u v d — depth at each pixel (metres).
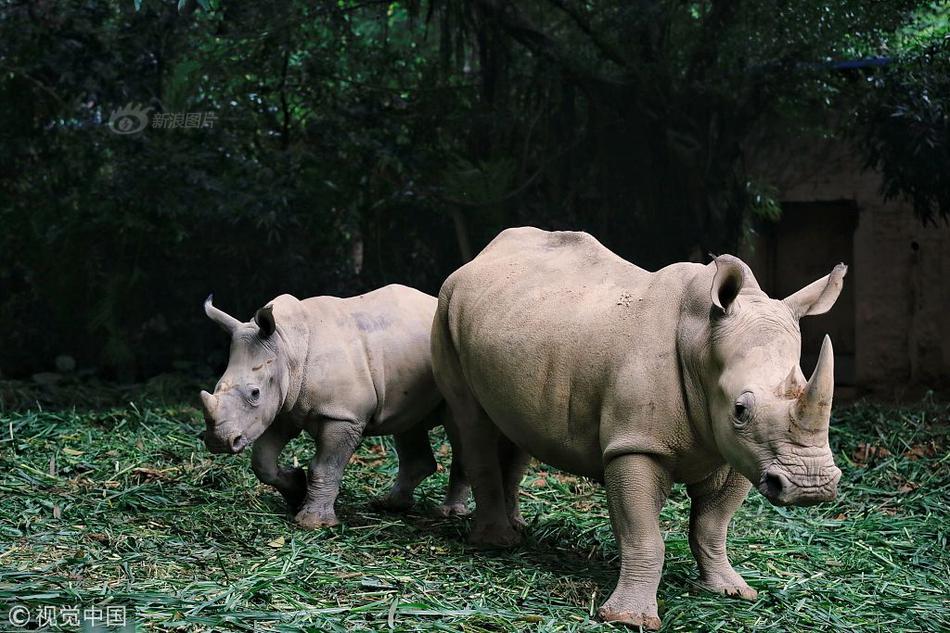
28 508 6.50
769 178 13.67
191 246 12.97
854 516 7.42
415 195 12.73
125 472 7.54
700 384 4.99
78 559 5.48
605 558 6.22
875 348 13.58
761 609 5.34
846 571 6.07
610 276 5.74
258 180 12.27
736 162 13.28
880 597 5.62
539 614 5.09
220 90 12.76
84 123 12.56
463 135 13.43
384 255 13.42
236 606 4.89
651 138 12.72
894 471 8.51
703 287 5.12
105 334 12.86
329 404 6.68
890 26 12.30
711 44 12.33
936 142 11.45
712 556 5.62
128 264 12.86
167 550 5.81
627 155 12.83
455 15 13.05
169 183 12.02
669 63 12.62
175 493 7.14
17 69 12.02
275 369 6.46
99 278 12.82
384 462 8.51
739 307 4.89
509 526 6.44
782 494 4.38
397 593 5.25
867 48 12.70
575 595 5.40
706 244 12.84
